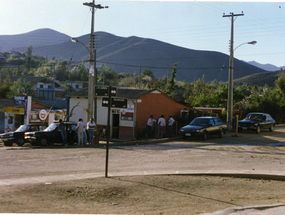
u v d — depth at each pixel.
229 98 29.56
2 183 7.97
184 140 22.61
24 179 8.70
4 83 55.81
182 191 7.82
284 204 6.82
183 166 11.57
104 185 8.01
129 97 25.55
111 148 17.77
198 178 9.42
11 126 34.19
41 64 127.25
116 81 102.12
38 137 19.58
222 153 15.46
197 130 22.00
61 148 18.05
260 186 8.78
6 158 13.24
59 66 101.31
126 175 9.48
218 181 9.15
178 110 31.19
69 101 29.31
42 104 40.69
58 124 20.77
